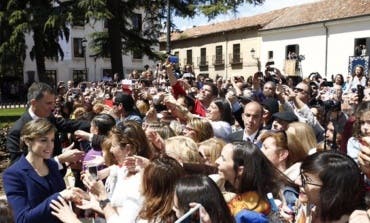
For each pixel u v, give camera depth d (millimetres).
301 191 2768
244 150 2947
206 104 6840
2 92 36969
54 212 3053
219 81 11117
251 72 37562
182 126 5309
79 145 6105
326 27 30406
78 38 40344
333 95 8641
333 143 5520
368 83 9109
